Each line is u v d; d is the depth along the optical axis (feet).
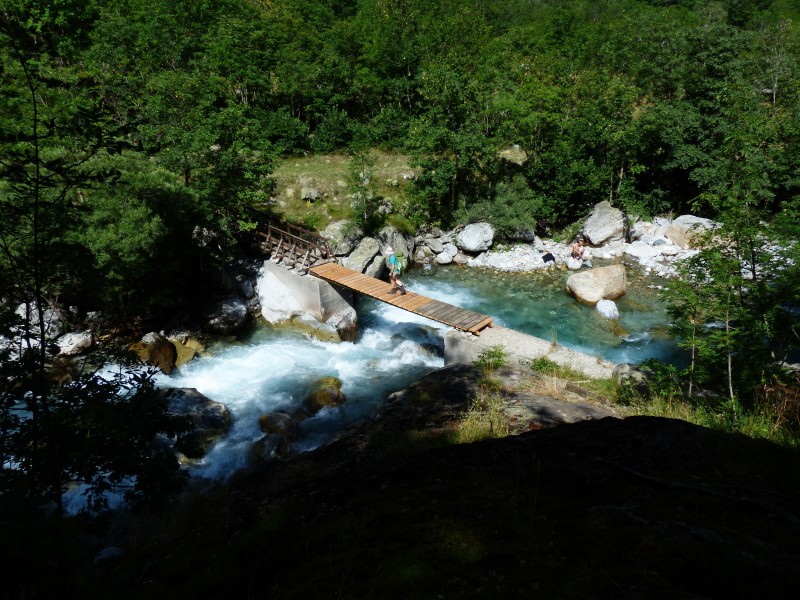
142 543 22.84
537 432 21.74
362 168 87.76
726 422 24.00
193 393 44.09
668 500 13.52
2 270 12.96
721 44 86.12
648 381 35.22
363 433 31.32
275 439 38.88
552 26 169.58
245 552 16.16
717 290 29.04
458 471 18.34
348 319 60.54
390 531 13.29
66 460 12.94
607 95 88.74
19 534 8.75
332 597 10.56
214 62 88.84
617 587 9.63
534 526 12.47
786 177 58.75
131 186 46.19
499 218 84.79
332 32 113.29
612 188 93.20
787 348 29.09
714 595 9.54
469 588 10.12
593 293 65.67
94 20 77.82
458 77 86.17
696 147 83.35
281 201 83.10
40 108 26.03
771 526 12.28
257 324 62.49
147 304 54.19
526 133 91.20
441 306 55.06
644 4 191.62
